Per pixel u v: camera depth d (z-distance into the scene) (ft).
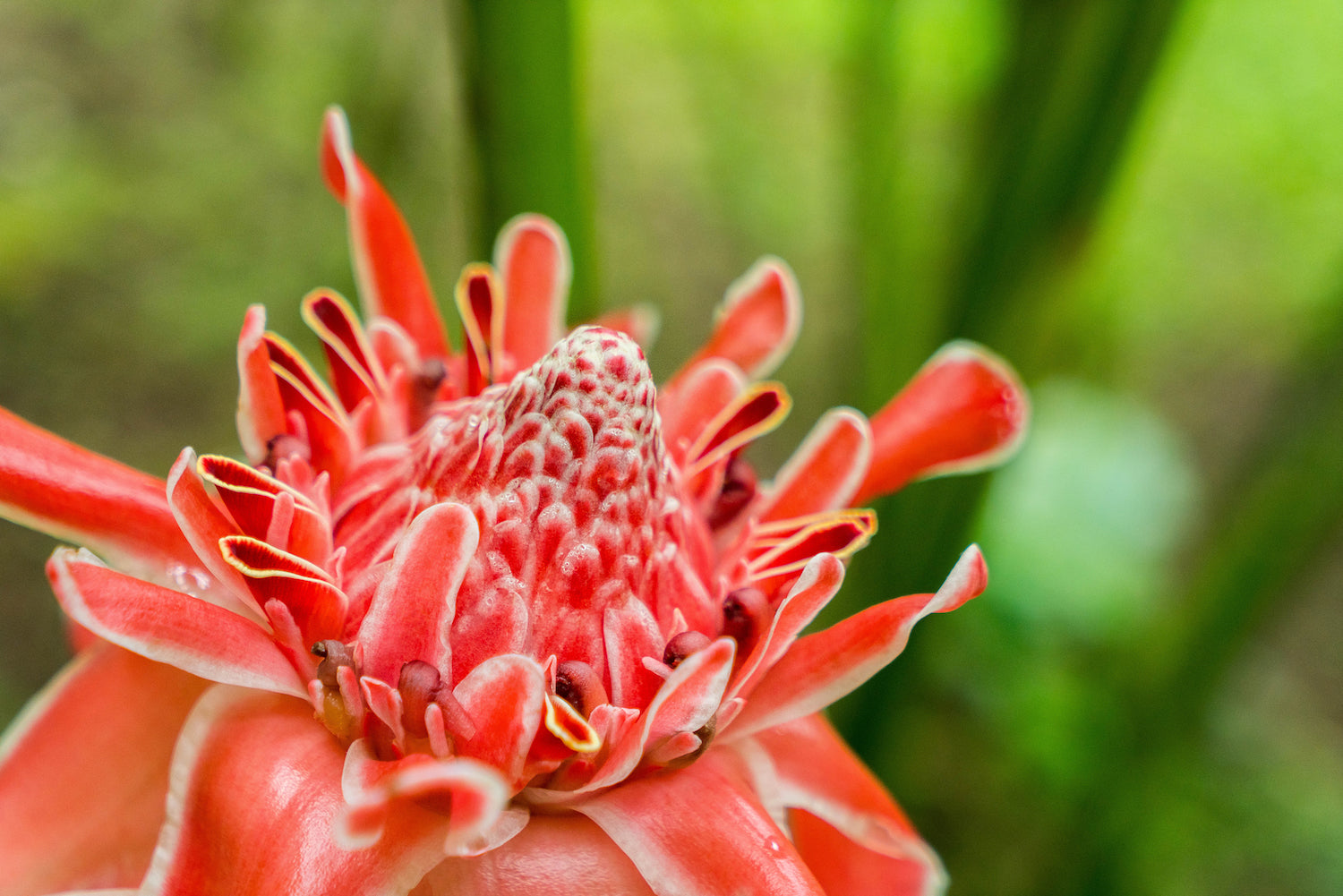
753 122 2.37
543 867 0.72
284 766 0.71
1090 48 0.97
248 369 0.76
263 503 0.73
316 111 2.71
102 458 0.75
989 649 1.65
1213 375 3.07
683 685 0.70
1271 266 2.63
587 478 0.74
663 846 0.72
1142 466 1.77
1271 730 2.29
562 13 0.92
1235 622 1.23
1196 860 1.81
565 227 0.95
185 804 0.71
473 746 0.70
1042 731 1.61
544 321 0.86
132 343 2.45
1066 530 1.69
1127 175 1.15
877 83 1.12
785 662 0.75
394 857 0.70
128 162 2.71
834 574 0.72
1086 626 1.63
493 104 0.93
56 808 0.75
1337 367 1.16
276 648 0.73
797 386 2.60
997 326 1.03
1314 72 2.36
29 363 2.39
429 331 0.84
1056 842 1.43
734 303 0.88
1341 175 2.48
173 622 0.70
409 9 2.44
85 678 0.76
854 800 0.79
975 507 1.03
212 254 2.57
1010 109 1.00
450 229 2.44
